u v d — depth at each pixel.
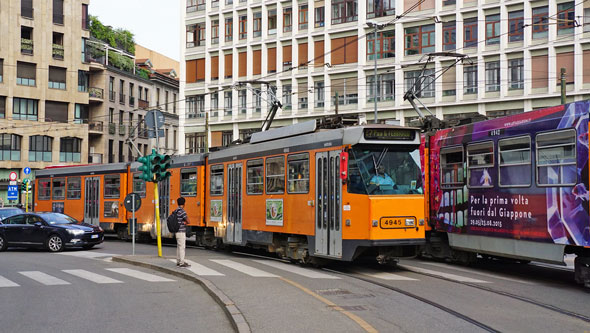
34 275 15.62
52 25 57.22
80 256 20.94
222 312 10.31
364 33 43.38
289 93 46.97
